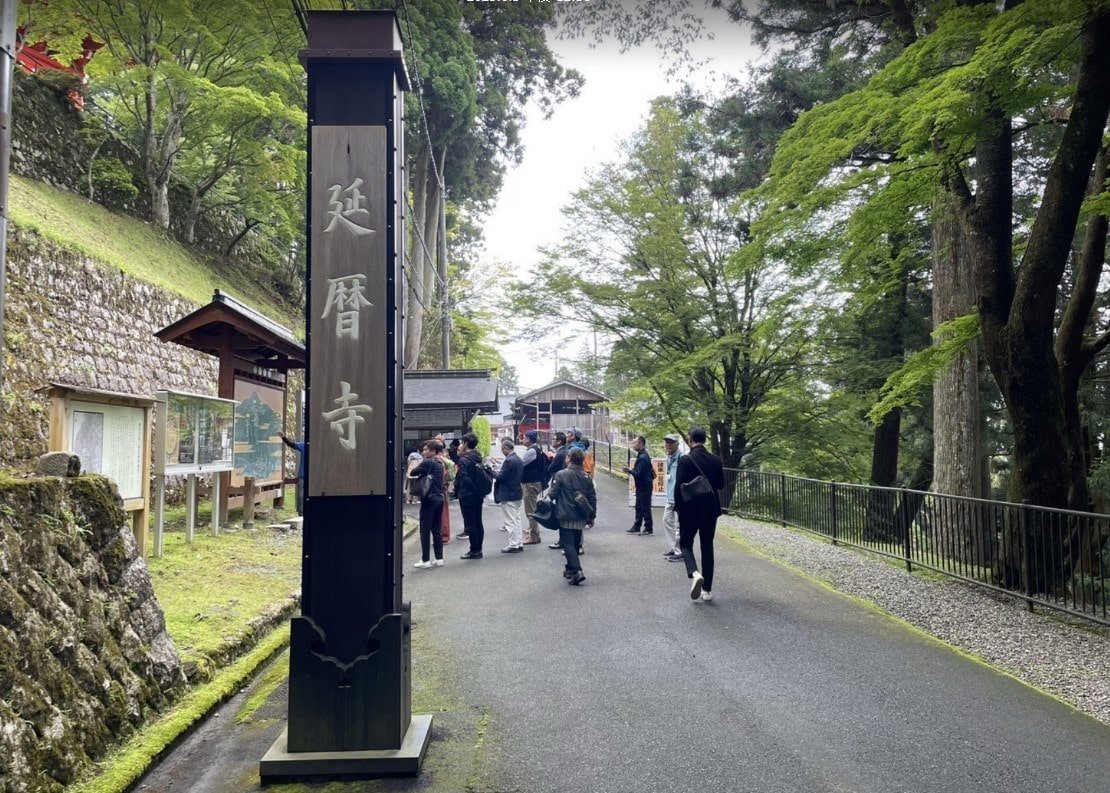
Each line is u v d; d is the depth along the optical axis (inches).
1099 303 537.6
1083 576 244.1
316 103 151.2
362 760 139.3
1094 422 526.9
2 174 145.1
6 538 127.6
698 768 142.3
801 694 181.5
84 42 674.8
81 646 140.6
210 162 860.0
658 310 634.8
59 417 214.2
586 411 1438.2
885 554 360.8
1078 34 249.0
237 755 151.7
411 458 591.2
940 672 197.9
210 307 365.7
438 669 203.2
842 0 413.7
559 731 160.4
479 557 386.9
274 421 432.8
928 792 132.5
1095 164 358.9
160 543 280.8
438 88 822.5
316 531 145.3
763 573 331.3
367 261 148.2
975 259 316.5
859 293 443.2
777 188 323.3
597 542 435.8
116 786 129.0
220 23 587.2
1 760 110.9
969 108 258.5
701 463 277.7
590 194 622.5
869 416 394.6
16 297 392.2
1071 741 154.6
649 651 216.4
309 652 142.4
